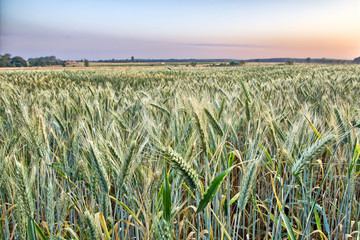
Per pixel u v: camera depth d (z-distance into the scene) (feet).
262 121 12.99
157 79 63.67
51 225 6.52
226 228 9.05
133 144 6.69
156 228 6.01
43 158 8.46
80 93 24.67
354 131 9.47
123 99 22.27
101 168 6.67
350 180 8.70
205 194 6.16
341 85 30.53
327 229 9.25
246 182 7.39
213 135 9.25
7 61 439.22
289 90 26.99
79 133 9.82
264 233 11.95
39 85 50.08
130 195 7.30
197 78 61.36
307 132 11.03
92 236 6.08
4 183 7.66
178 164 6.28
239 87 28.76
